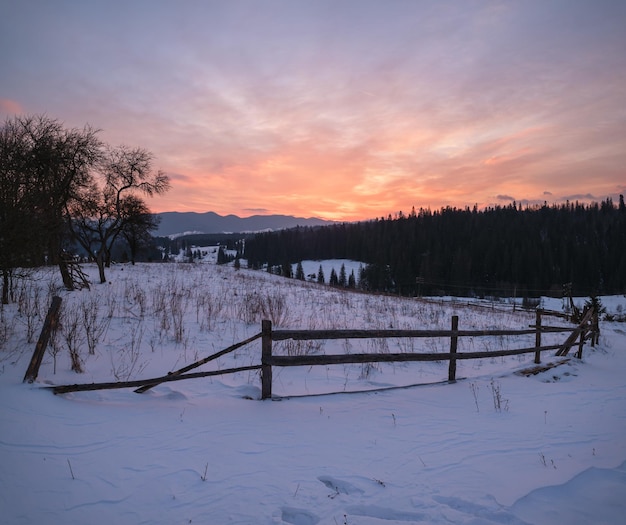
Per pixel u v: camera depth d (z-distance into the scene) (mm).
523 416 5547
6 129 15070
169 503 3209
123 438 4180
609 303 69438
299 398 5816
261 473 3697
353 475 3740
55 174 15633
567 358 9789
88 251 26172
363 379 7457
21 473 3418
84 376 5980
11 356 6242
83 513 3049
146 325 9633
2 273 10336
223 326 10398
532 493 3492
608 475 3848
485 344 11969
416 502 3314
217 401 5504
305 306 15781
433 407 5777
